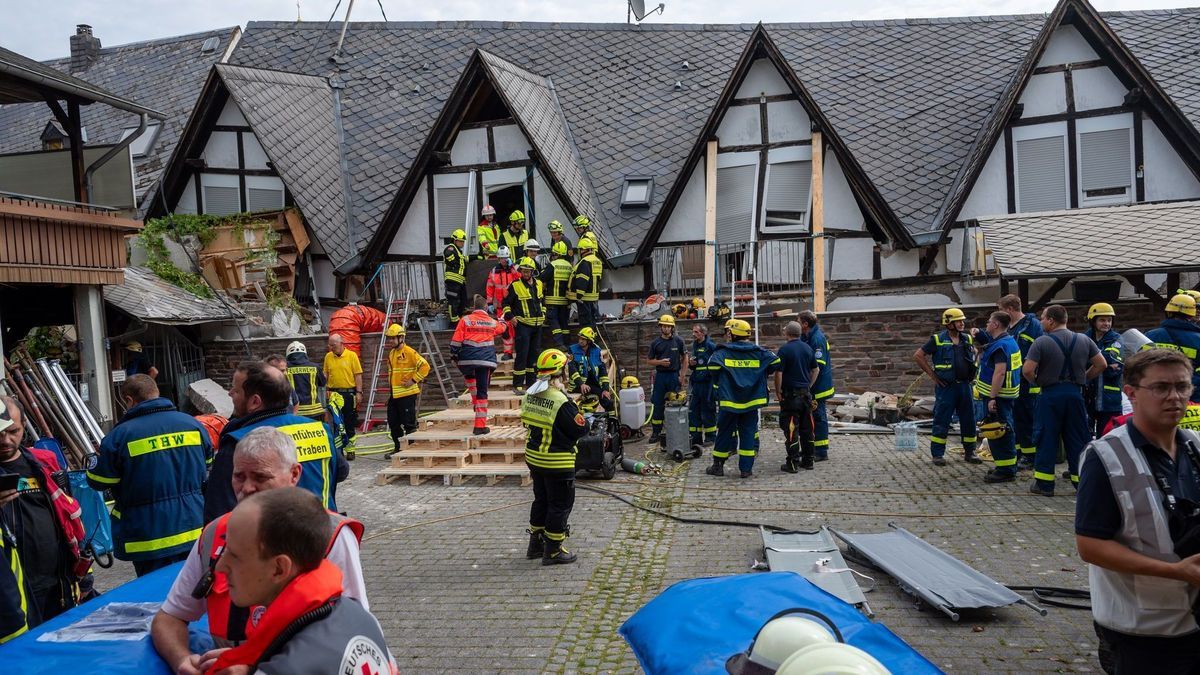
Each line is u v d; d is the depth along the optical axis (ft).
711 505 31.63
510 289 46.11
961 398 36.52
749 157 60.80
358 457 45.55
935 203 58.18
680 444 40.52
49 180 43.62
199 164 66.54
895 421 47.19
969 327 51.72
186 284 61.93
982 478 34.06
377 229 63.67
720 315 54.49
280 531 8.31
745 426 36.22
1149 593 11.07
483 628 20.42
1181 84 58.54
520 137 63.10
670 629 11.47
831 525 28.22
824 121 57.36
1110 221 48.11
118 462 17.53
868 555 22.95
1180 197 54.44
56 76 38.91
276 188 67.21
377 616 21.52
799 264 59.41
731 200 61.16
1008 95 55.67
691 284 61.46
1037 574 22.54
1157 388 10.94
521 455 38.34
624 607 21.53
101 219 43.24
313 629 8.27
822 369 38.58
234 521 8.40
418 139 71.61
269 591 8.43
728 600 11.90
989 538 25.91
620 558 25.73
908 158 60.90
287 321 63.52
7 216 37.96
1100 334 32.86
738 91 60.90
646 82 73.36
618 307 62.18
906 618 19.79
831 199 59.52
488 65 61.46
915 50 70.28
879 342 52.80
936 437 36.91
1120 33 65.46
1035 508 29.12
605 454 36.32
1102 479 11.22
